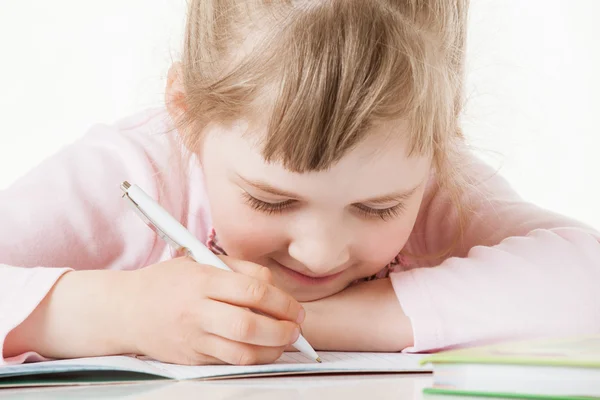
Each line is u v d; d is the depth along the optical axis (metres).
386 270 1.52
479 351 0.80
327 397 0.77
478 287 1.17
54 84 2.37
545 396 0.74
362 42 1.03
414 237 1.59
